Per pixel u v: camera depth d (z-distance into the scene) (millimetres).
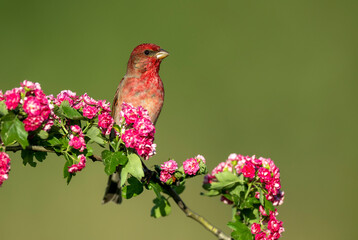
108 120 6410
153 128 6426
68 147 6203
